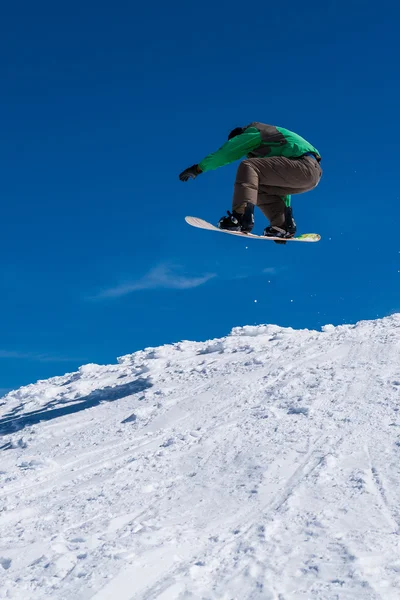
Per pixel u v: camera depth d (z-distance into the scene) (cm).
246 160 608
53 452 762
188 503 465
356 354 849
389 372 741
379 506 397
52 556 374
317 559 327
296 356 912
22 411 1073
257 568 323
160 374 1052
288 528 379
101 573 329
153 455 625
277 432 607
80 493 552
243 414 703
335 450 525
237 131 619
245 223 606
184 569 330
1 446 870
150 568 333
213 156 603
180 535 386
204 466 555
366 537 350
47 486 613
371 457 496
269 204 668
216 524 405
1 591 326
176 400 845
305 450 540
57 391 1155
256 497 449
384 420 586
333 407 653
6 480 671
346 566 313
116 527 430
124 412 872
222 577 318
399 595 281
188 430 699
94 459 680
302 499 428
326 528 370
